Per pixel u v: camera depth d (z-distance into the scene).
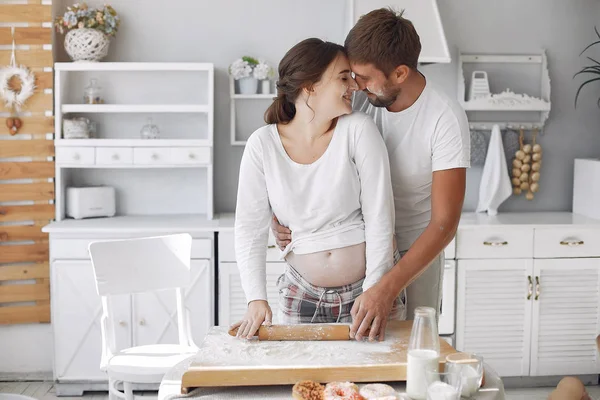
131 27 4.09
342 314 2.08
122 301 3.71
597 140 4.36
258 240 2.05
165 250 3.11
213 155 4.17
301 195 1.99
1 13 3.88
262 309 1.91
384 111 2.18
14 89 3.92
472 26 4.24
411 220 2.25
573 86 4.32
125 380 2.78
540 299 3.86
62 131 3.93
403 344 1.80
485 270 3.82
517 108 4.16
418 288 2.34
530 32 4.27
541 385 3.97
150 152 3.88
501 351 3.87
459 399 1.49
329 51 1.92
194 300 3.75
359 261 2.03
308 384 1.56
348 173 1.96
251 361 1.67
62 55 4.07
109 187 4.05
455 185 2.08
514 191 4.27
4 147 3.92
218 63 4.14
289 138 1.98
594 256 3.87
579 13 4.29
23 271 3.99
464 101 4.16
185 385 1.60
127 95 4.11
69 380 3.77
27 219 3.96
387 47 1.94
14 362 4.04
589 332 3.91
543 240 3.83
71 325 3.73
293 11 4.13
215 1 4.11
